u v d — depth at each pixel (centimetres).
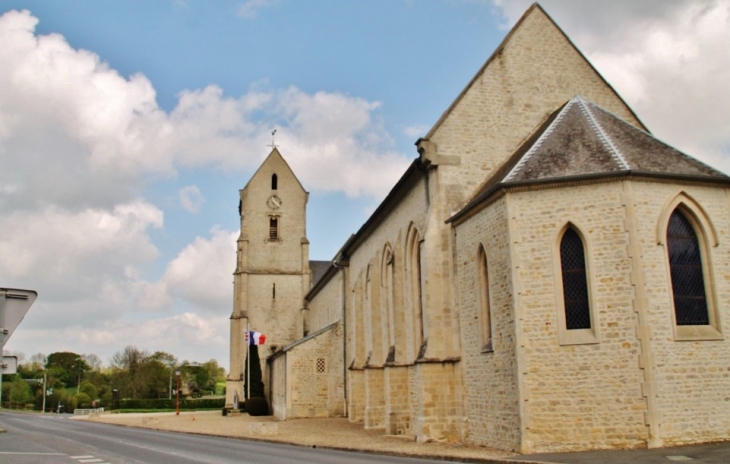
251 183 6400
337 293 4772
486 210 2158
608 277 1883
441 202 2459
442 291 2409
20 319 1032
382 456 1917
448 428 2334
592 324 1877
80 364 14388
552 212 1973
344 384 4469
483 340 2170
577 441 1825
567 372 1869
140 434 3116
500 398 2017
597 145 2081
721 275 1936
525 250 1975
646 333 1816
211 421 4444
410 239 2820
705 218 1962
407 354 2873
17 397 11681
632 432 1781
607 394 1820
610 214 1911
